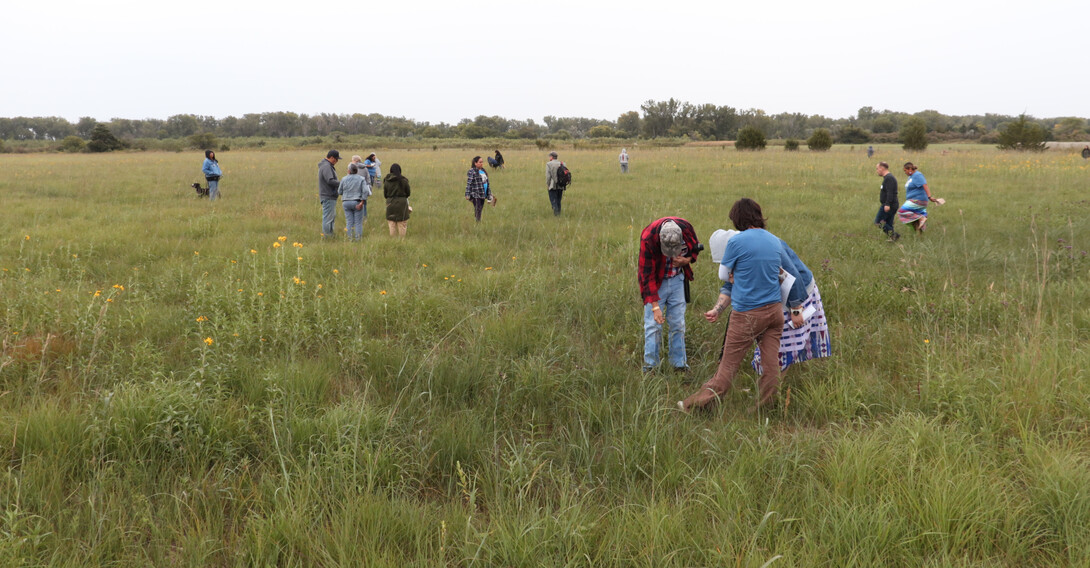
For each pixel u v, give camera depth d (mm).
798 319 4234
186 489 3197
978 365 4734
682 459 3557
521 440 3947
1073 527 2885
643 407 4160
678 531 2893
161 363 4734
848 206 14633
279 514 2943
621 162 25469
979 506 2967
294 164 34688
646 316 4930
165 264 8344
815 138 53125
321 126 161000
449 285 7258
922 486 3164
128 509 3051
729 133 136750
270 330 5566
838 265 8273
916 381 4586
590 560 2764
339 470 3266
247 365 4656
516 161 34156
